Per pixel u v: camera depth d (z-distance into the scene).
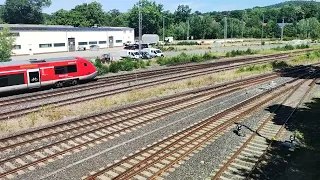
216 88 31.08
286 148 16.09
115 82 33.22
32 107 23.03
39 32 74.75
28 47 72.75
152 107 23.09
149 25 144.38
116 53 70.06
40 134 17.64
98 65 40.62
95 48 84.50
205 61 54.81
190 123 19.95
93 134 17.73
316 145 16.64
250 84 32.47
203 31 148.38
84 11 139.62
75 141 16.66
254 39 147.75
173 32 147.50
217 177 12.91
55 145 16.05
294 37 151.62
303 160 14.88
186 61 54.12
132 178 12.72
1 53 37.72
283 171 13.77
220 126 18.95
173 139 16.98
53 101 25.06
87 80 33.69
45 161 14.30
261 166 14.07
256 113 22.09
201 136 17.30
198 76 37.81
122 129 18.33
